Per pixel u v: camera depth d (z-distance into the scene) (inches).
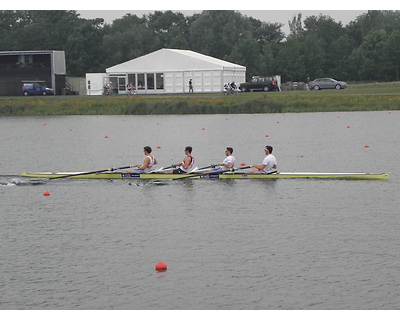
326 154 1753.2
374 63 6166.3
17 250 869.2
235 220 1013.2
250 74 6348.4
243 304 682.2
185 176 1364.4
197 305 681.6
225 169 1370.6
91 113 3503.9
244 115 3233.3
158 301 693.3
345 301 686.5
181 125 2751.0
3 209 1122.7
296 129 2463.1
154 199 1186.0
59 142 2209.6
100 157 1803.6
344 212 1055.6
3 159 1786.4
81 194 1246.9
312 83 4515.3
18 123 3068.4
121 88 4414.4
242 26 7519.7
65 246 885.2
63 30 7500.0
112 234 944.3
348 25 7436.0
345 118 2906.0
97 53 7145.7
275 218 1023.0
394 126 2487.7
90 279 756.6
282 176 1362.0
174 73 4318.4
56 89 4549.7
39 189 1309.1
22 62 4512.8
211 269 782.5
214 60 4539.9
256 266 791.1
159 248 869.8
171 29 7529.5
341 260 807.1
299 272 767.7
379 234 919.0
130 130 2588.6
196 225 987.9
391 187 1255.5
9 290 727.7
